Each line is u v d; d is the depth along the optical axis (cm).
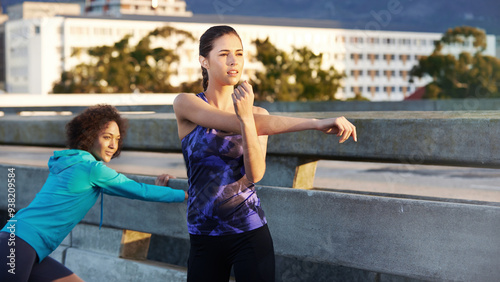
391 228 277
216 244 245
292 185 342
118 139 301
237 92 227
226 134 243
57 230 280
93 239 390
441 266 265
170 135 384
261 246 243
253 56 5362
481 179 811
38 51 8431
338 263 294
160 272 349
